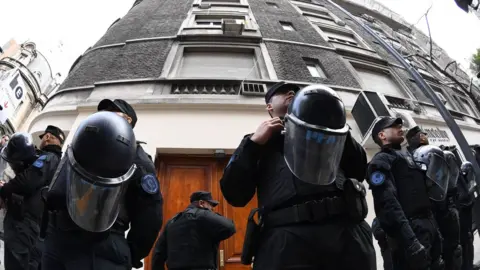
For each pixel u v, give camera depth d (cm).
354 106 773
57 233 204
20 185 329
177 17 1149
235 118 709
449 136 902
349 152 211
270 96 236
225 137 679
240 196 216
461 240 444
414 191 325
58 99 842
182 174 648
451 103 1255
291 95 227
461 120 1123
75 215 181
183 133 677
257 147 209
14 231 331
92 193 174
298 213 193
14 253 324
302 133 177
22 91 2647
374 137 373
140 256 226
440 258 320
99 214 179
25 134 353
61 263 201
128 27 1116
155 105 713
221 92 792
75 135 182
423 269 263
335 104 182
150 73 841
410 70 681
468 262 441
